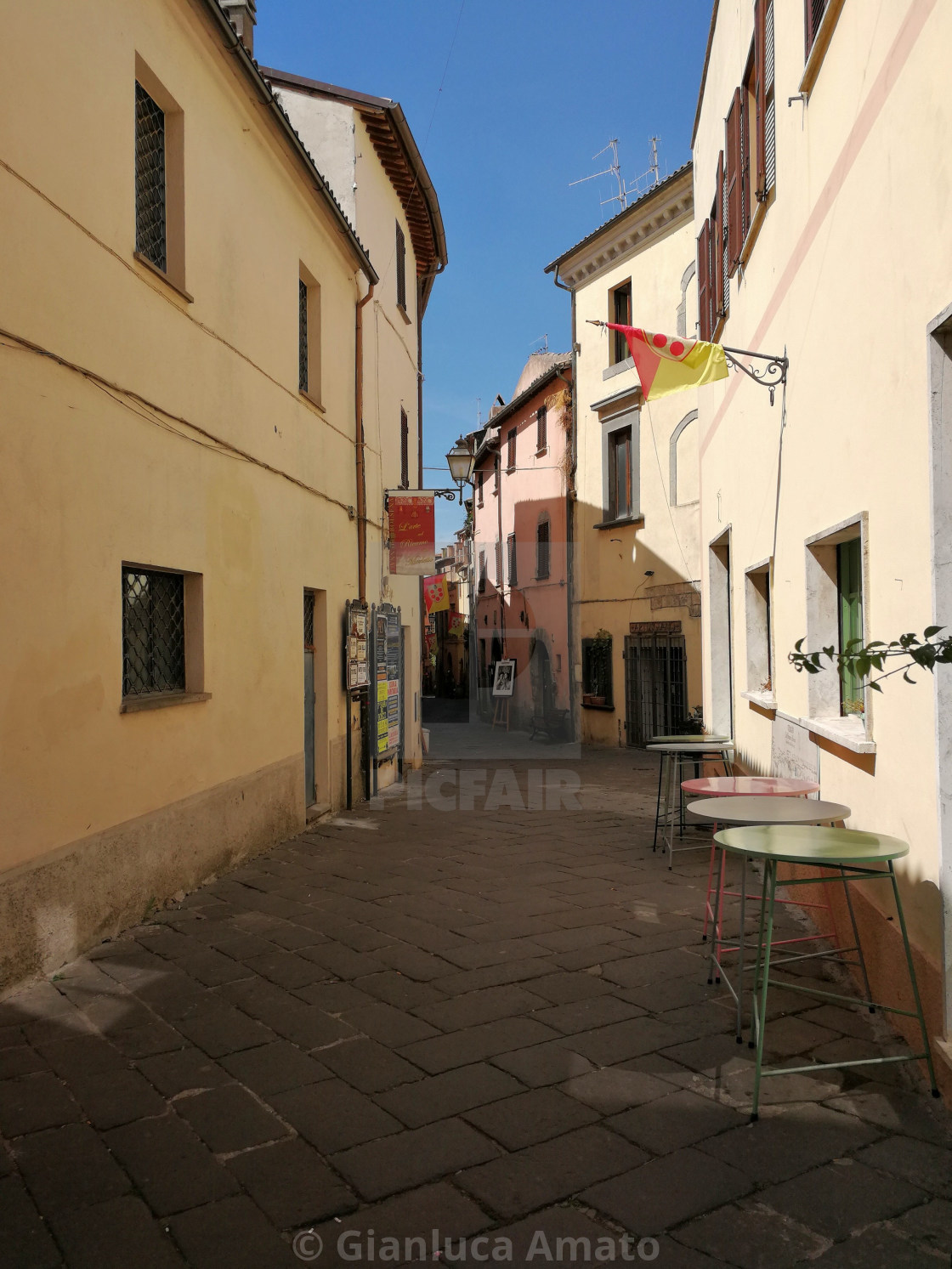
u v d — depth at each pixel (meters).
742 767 8.53
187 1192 2.71
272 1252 2.44
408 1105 3.23
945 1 3.27
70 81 4.89
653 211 17.47
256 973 4.62
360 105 11.52
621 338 19.11
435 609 25.84
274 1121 3.12
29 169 4.50
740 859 7.45
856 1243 2.47
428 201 14.52
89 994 4.32
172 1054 3.66
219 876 6.79
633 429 18.34
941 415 3.40
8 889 4.28
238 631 7.26
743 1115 3.15
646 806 10.72
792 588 6.11
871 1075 3.44
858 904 4.46
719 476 9.82
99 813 5.09
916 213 3.58
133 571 5.82
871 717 4.22
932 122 3.41
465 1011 4.12
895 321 3.84
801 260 5.74
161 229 6.31
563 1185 2.74
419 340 17.31
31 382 4.48
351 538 10.98
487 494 29.05
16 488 4.36
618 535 18.91
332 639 10.09
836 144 4.84
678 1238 2.49
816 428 5.36
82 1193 2.70
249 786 7.45
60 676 4.71
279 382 8.33
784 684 6.51
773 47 6.70
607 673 19.34
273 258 8.20
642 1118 3.13
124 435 5.43
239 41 6.78
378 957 4.88
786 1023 3.94
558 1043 3.76
